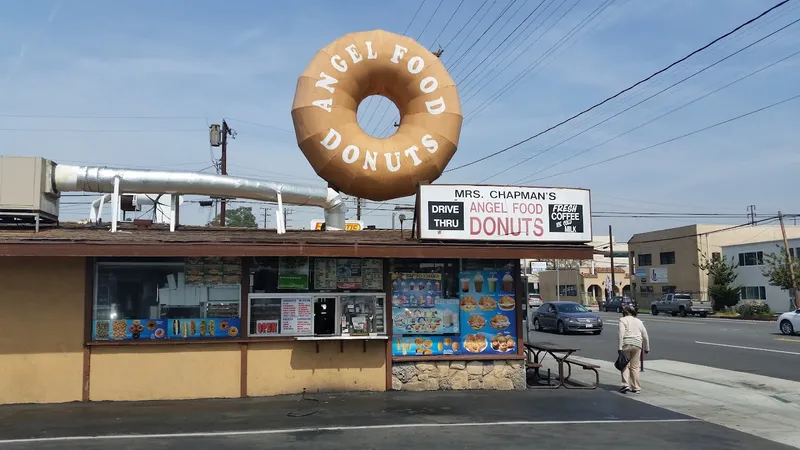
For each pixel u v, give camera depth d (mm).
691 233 55969
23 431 7828
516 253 10516
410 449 7051
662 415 9328
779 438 8062
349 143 11586
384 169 11617
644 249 63375
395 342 10805
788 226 57688
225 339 10133
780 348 19719
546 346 12734
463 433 7844
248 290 10312
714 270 51438
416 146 11766
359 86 12008
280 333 10367
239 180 12383
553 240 10844
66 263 9852
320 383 10445
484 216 10656
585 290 74312
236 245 9375
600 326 26875
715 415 9508
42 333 9711
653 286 61531
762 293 49219
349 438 7520
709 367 15422
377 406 9445
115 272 10016
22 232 10148
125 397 9820
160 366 9961
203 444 7195
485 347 11094
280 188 12938
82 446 7086
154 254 9109
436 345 10938
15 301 9695
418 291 10953
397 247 10047
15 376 9602
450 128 12016
